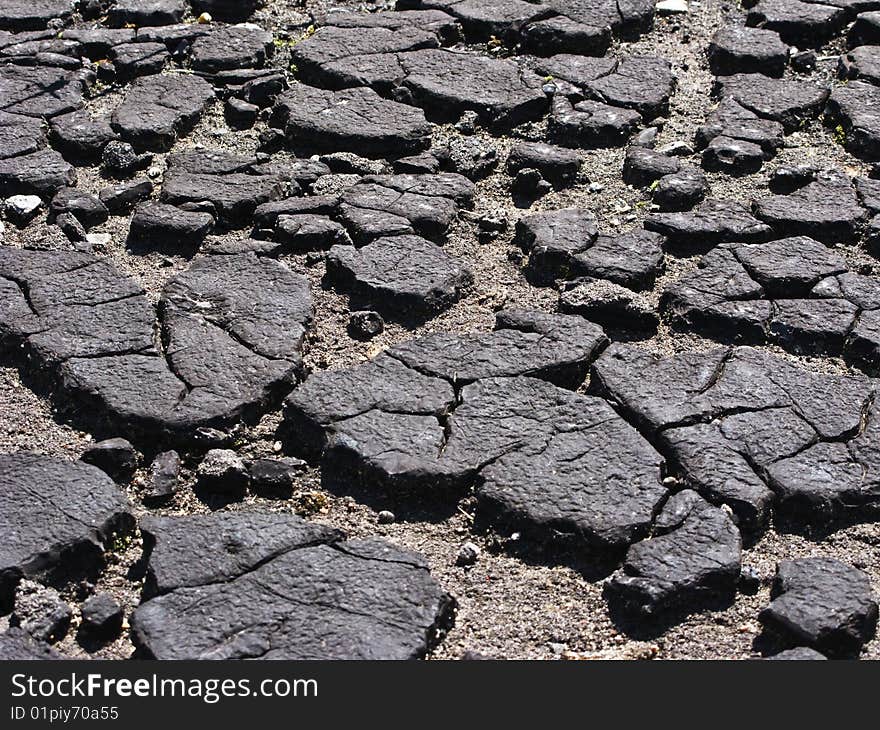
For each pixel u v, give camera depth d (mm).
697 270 5297
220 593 3775
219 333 4898
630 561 3883
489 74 6891
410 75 6863
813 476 4191
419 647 3643
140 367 4719
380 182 5934
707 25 7547
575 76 6867
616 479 4180
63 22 7602
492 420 4441
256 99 6734
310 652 3615
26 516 4035
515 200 5957
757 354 4758
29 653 3650
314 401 4523
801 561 3869
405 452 4305
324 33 7316
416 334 5039
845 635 3648
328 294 5258
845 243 5590
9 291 5164
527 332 4887
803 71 6992
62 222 5676
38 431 4535
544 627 3795
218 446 4430
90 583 3938
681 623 3805
